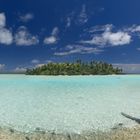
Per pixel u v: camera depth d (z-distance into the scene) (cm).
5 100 1836
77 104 1633
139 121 1159
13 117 1255
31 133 985
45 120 1189
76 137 939
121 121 1159
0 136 938
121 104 1622
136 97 1956
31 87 2903
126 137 927
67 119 1208
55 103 1681
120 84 3303
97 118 1221
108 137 934
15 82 3759
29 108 1501
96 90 2495
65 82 3753
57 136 951
